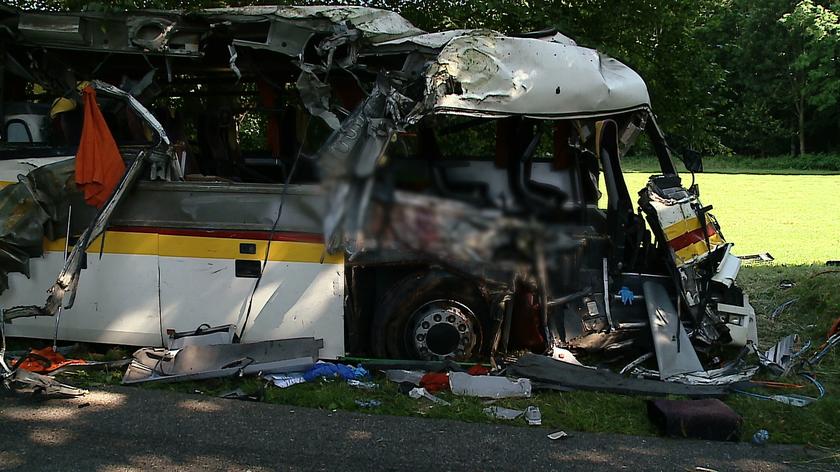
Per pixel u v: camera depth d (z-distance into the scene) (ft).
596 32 34.73
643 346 21.35
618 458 15.49
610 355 21.86
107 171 19.60
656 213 20.70
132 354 20.86
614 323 21.11
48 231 20.30
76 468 14.44
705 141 38.73
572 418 17.35
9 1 26.17
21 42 21.24
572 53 20.22
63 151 20.77
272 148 26.35
